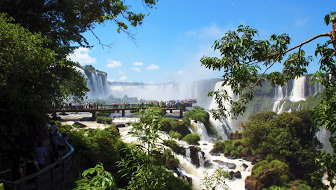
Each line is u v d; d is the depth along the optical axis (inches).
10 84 332.5
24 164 351.6
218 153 1443.2
